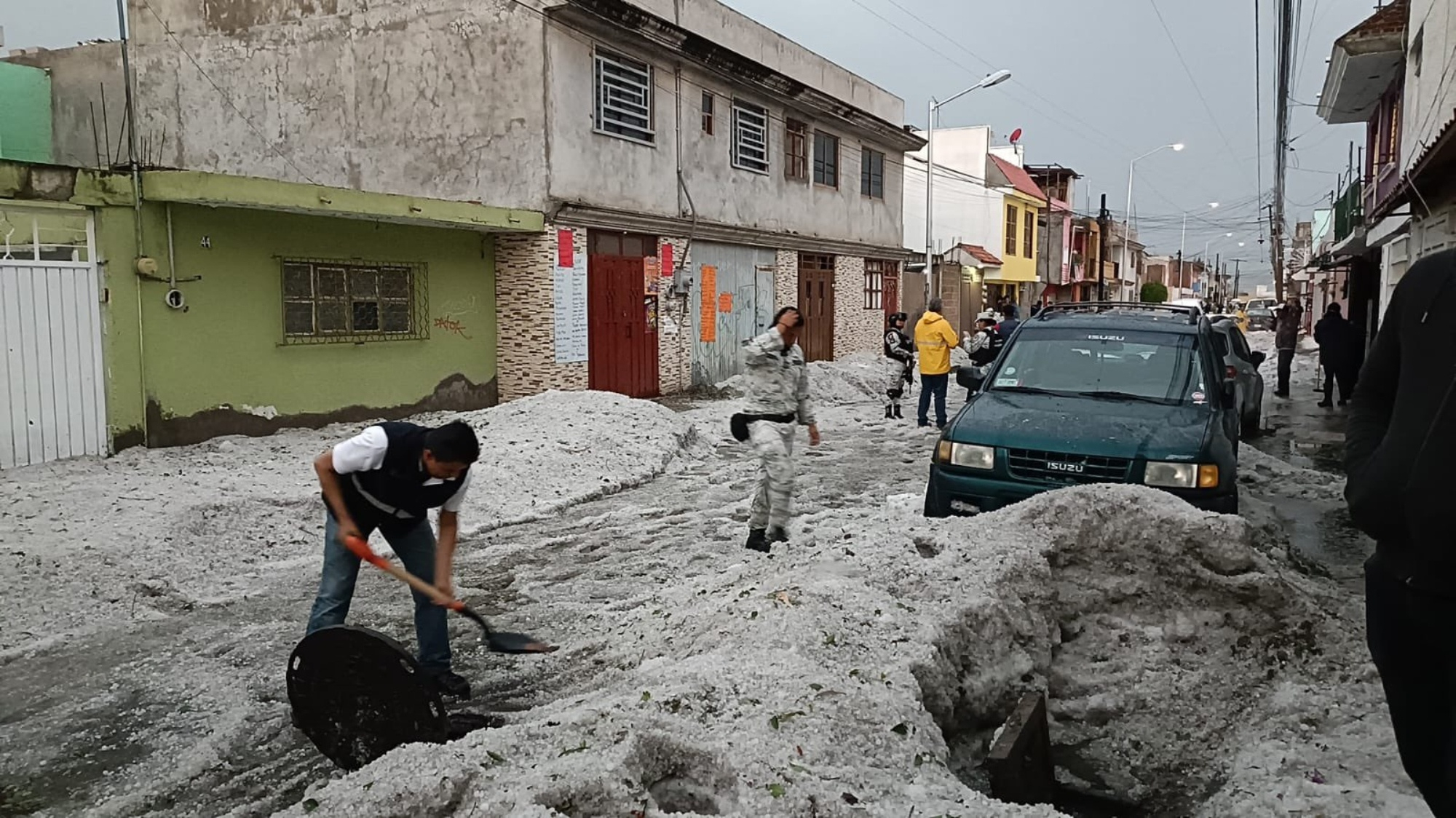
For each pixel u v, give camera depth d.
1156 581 5.41
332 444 11.59
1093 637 5.30
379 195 12.34
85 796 4.01
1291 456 12.45
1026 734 3.91
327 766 4.24
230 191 10.73
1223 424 7.37
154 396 10.80
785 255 22.28
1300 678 4.90
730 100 19.97
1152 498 5.62
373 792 3.14
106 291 10.28
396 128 16.22
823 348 24.48
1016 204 42.66
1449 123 8.67
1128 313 9.36
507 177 15.47
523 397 15.55
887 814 3.04
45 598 6.16
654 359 18.03
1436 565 2.28
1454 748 2.44
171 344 10.95
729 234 19.86
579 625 5.97
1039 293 47.59
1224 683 4.93
